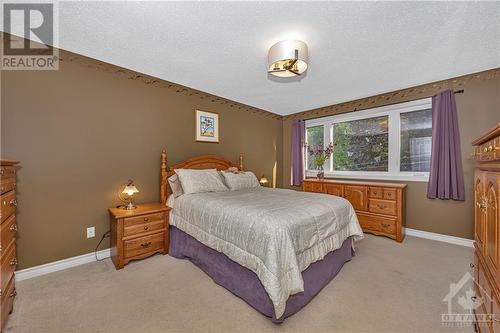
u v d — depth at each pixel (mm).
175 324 1462
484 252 1184
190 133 3326
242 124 4121
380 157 3699
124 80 2645
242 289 1713
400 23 1796
